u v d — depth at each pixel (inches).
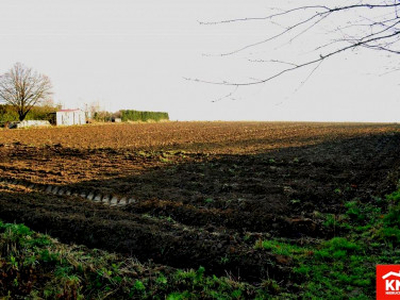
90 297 196.2
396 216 299.4
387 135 1099.9
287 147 864.9
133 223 301.0
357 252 254.5
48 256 230.1
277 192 421.4
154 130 1456.7
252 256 239.0
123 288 202.8
